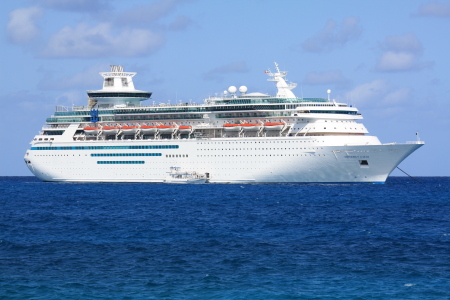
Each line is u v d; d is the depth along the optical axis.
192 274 76.06
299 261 83.06
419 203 167.25
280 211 142.00
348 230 111.50
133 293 68.19
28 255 87.31
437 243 96.94
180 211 142.88
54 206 158.62
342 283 72.06
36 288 69.75
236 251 90.06
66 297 66.69
